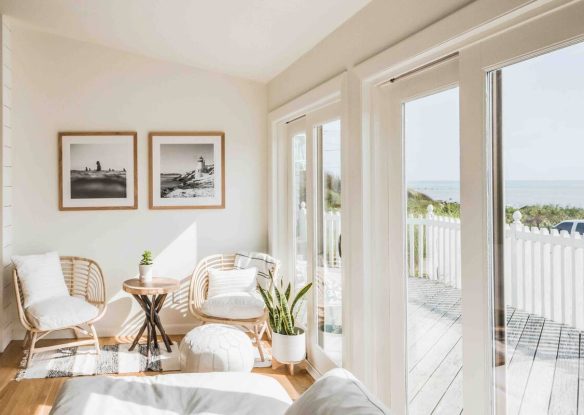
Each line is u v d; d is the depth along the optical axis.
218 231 4.79
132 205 4.62
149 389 1.88
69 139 4.51
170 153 4.68
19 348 4.17
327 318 3.41
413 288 2.38
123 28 3.94
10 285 4.34
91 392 1.80
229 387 1.92
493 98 1.76
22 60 4.43
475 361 1.86
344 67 2.86
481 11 1.68
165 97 4.68
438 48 1.96
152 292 3.89
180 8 3.25
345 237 2.87
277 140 4.61
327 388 1.46
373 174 2.62
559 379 1.50
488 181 1.79
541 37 1.54
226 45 3.83
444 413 2.14
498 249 1.75
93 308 4.02
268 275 4.23
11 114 4.40
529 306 1.62
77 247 4.55
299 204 4.14
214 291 4.17
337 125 3.25
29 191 4.46
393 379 2.52
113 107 4.60
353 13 2.70
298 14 2.89
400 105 2.42
